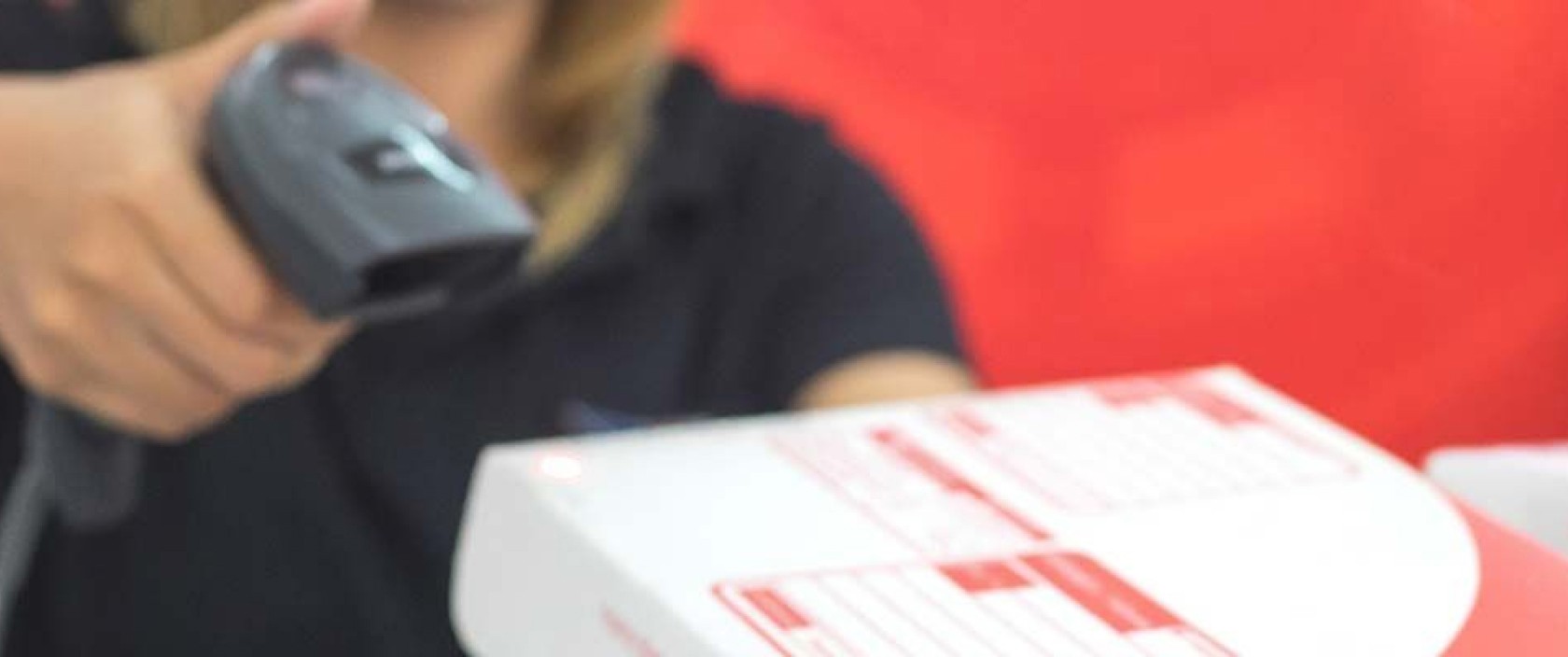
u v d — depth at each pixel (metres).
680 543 0.36
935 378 1.03
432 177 0.55
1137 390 0.46
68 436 0.65
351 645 0.93
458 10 0.92
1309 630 0.34
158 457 0.93
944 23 1.30
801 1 1.32
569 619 0.35
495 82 0.97
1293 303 1.22
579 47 0.98
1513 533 0.38
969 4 1.30
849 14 1.31
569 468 0.39
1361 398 1.19
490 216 0.55
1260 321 1.24
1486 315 1.12
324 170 0.54
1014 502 0.39
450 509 0.94
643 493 0.38
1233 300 1.26
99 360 0.60
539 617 0.36
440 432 0.95
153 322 0.58
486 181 0.57
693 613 0.33
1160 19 1.26
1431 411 1.14
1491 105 1.13
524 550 0.37
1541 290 1.11
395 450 0.94
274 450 0.93
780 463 0.40
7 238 0.58
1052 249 1.32
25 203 0.57
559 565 0.36
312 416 0.94
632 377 1.00
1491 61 1.13
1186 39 1.26
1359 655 0.33
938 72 1.31
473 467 0.94
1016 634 0.33
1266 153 1.24
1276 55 1.23
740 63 1.33
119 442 0.66
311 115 0.55
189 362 0.59
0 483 0.87
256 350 0.59
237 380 0.60
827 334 1.04
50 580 0.93
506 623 0.37
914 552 0.36
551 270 0.99
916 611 0.34
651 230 1.04
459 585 0.39
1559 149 1.12
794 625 0.33
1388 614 0.34
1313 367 1.22
